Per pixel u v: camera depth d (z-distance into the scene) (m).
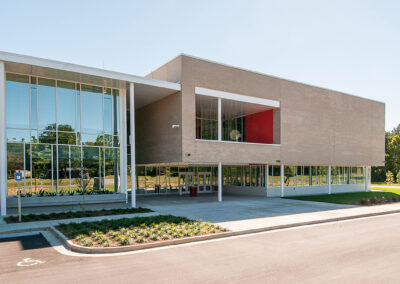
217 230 10.86
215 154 20.53
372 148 32.81
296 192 26.88
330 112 28.39
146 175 26.70
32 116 16.61
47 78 17.14
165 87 18.69
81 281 6.27
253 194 26.45
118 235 9.79
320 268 7.01
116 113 19.38
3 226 11.72
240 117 28.62
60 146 17.25
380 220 14.16
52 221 12.77
